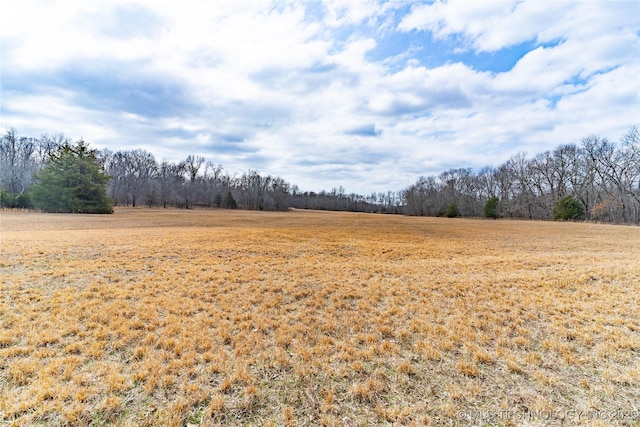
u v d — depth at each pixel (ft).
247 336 12.10
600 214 110.52
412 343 11.79
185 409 7.69
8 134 144.97
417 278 22.08
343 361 10.33
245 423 7.32
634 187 107.96
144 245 32.94
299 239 44.83
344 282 20.86
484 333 12.69
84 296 16.21
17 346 10.63
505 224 92.94
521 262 28.07
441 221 111.34
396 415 7.61
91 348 10.65
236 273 22.53
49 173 96.73
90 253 27.25
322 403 8.04
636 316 14.40
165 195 178.19
